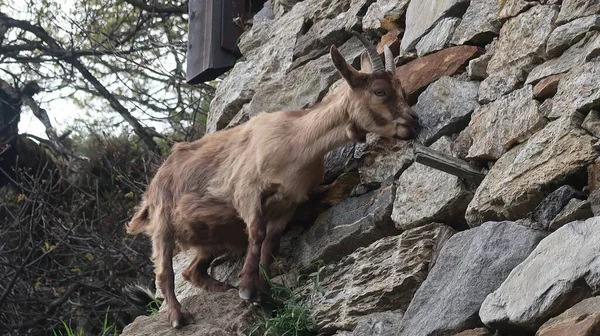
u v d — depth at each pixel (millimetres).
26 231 13734
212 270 7707
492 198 5859
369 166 6961
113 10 16328
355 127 6574
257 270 6762
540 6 6270
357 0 7973
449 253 5785
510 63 6312
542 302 4898
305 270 6961
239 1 9492
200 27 9500
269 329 6406
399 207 6535
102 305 13789
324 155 6930
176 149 7547
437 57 6887
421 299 5719
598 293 4762
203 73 9367
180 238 7297
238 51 9375
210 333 6570
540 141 5727
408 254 6188
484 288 5359
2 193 15156
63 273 13570
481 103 6395
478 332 5215
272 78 8281
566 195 5473
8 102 15805
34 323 13297
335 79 7637
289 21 8562
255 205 6852
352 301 6238
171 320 6812
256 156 6898
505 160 5957
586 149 5461
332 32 7984
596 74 5594
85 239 13359
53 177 15086
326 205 7176
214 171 7191
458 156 6359
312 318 6410
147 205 7625
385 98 6465
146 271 13570
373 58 6598
